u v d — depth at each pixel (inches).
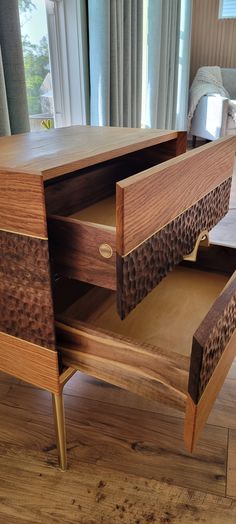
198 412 22.7
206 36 154.5
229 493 29.6
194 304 35.1
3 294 26.1
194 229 32.3
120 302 22.6
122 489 29.9
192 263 41.2
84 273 24.0
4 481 30.5
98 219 32.4
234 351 29.9
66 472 31.1
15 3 41.5
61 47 70.4
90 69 70.8
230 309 25.4
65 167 22.7
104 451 32.9
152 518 27.9
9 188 21.9
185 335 31.1
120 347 24.4
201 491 29.7
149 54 98.4
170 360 22.7
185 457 32.4
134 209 21.3
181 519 27.8
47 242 22.2
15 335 27.5
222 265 40.0
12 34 42.2
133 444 33.6
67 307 35.2
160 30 97.9
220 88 146.6
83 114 74.7
